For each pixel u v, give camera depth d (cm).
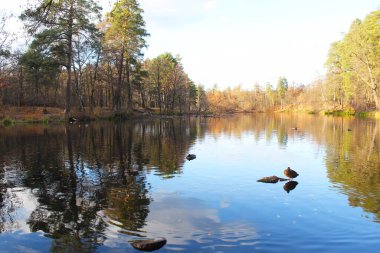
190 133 3172
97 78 5403
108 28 4809
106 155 1797
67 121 4041
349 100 7581
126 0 4622
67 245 698
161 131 3309
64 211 904
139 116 5588
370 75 5616
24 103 5272
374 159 1672
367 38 5481
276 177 1245
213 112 10969
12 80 4628
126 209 920
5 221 836
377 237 732
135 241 696
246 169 1449
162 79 7762
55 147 2059
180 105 8488
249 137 2812
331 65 7950
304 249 676
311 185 1167
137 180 1243
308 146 2197
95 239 727
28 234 757
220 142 2441
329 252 664
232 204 958
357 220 832
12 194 1061
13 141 2317
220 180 1245
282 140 2570
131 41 4841
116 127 3575
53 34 3616
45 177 1285
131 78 6200
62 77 6356
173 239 723
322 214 873
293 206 939
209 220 836
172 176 1308
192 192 1083
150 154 1850
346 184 1179
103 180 1240
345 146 2166
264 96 16200
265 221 826
